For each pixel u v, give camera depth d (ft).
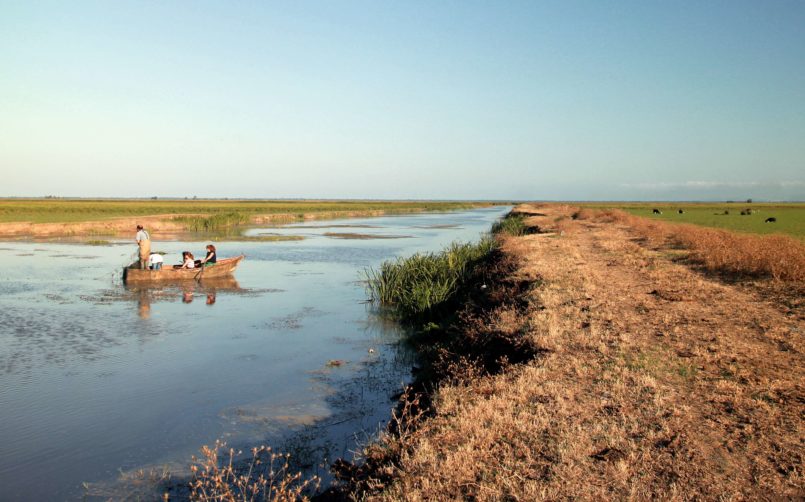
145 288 71.10
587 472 17.06
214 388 34.45
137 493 21.95
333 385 35.01
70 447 26.25
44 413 30.32
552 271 54.85
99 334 47.60
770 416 20.36
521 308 40.40
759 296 42.98
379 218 305.94
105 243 128.88
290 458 24.56
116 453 25.64
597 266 61.21
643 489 16.06
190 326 50.98
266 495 21.17
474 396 23.97
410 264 68.54
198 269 78.13
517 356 30.12
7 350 42.29
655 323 34.63
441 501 15.97
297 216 265.95
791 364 25.99
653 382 24.07
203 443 26.63
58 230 153.89
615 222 162.71
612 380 24.61
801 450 17.81
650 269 58.49
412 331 49.78
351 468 21.36
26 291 67.77
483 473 17.34
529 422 20.59
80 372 37.40
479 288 54.49
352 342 46.01
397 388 34.32
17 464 24.53
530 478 16.90
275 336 47.78
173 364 39.37
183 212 266.98
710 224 153.58
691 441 18.72
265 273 86.22
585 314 37.24
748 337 30.94
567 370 26.23
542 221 158.92
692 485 16.12
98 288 70.59
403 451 19.47
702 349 28.73
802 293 42.37
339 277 82.53
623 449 18.35
